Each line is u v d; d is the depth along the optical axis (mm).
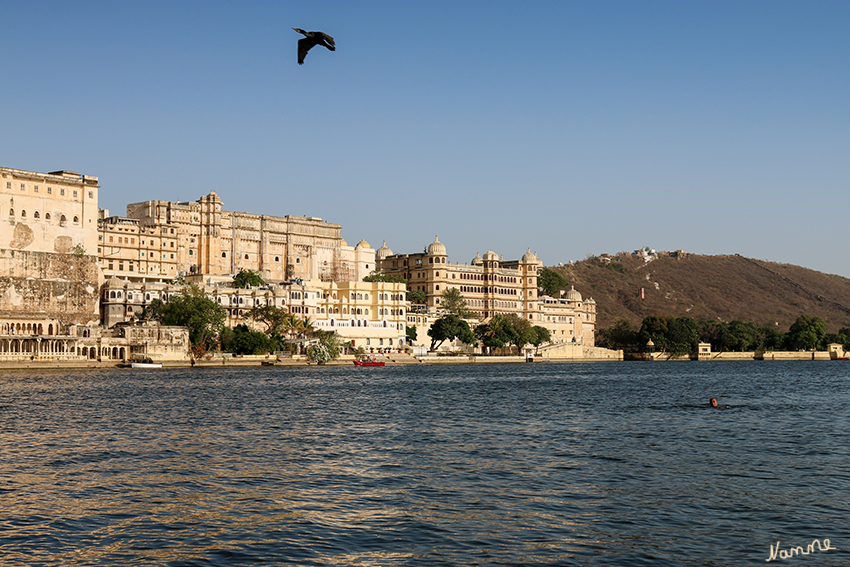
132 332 174125
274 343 192625
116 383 120000
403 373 166250
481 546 31625
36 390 104562
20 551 30891
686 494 40531
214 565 29359
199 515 35938
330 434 62062
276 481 43094
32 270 182875
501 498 39438
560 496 39938
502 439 59656
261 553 30641
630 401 94250
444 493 40469
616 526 34531
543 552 30938
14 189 182875
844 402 94000
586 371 187000
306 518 35469
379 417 74812
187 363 175250
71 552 30797
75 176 196500
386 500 38875
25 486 41594
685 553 31000
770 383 135750
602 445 56625
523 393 107562
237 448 54375
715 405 87125
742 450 54594
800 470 47156
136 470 46031
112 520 35156
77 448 54000
